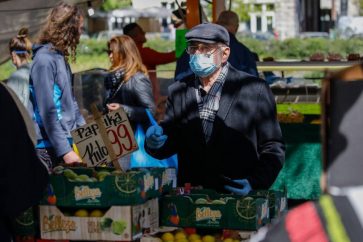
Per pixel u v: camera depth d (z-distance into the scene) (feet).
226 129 20.31
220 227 17.99
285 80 39.04
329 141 6.71
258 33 123.24
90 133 19.57
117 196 16.83
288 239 6.44
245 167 20.38
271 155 20.11
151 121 28.53
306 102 37.35
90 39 118.83
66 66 24.56
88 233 16.99
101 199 16.85
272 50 109.60
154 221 18.11
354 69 6.87
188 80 20.89
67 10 24.48
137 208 17.08
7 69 70.03
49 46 24.32
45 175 15.12
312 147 34.19
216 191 20.20
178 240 17.72
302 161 34.27
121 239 16.85
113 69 29.32
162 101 33.58
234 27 32.81
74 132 19.54
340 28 115.34
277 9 138.21
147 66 40.93
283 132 34.37
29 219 17.10
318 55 44.91
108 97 29.63
